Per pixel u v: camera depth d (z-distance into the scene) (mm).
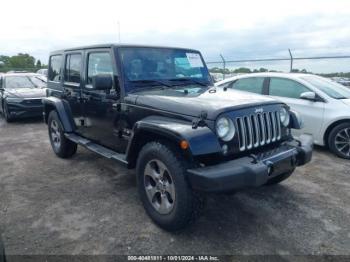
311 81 6047
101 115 4125
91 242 2955
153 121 3084
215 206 3637
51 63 5719
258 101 3205
